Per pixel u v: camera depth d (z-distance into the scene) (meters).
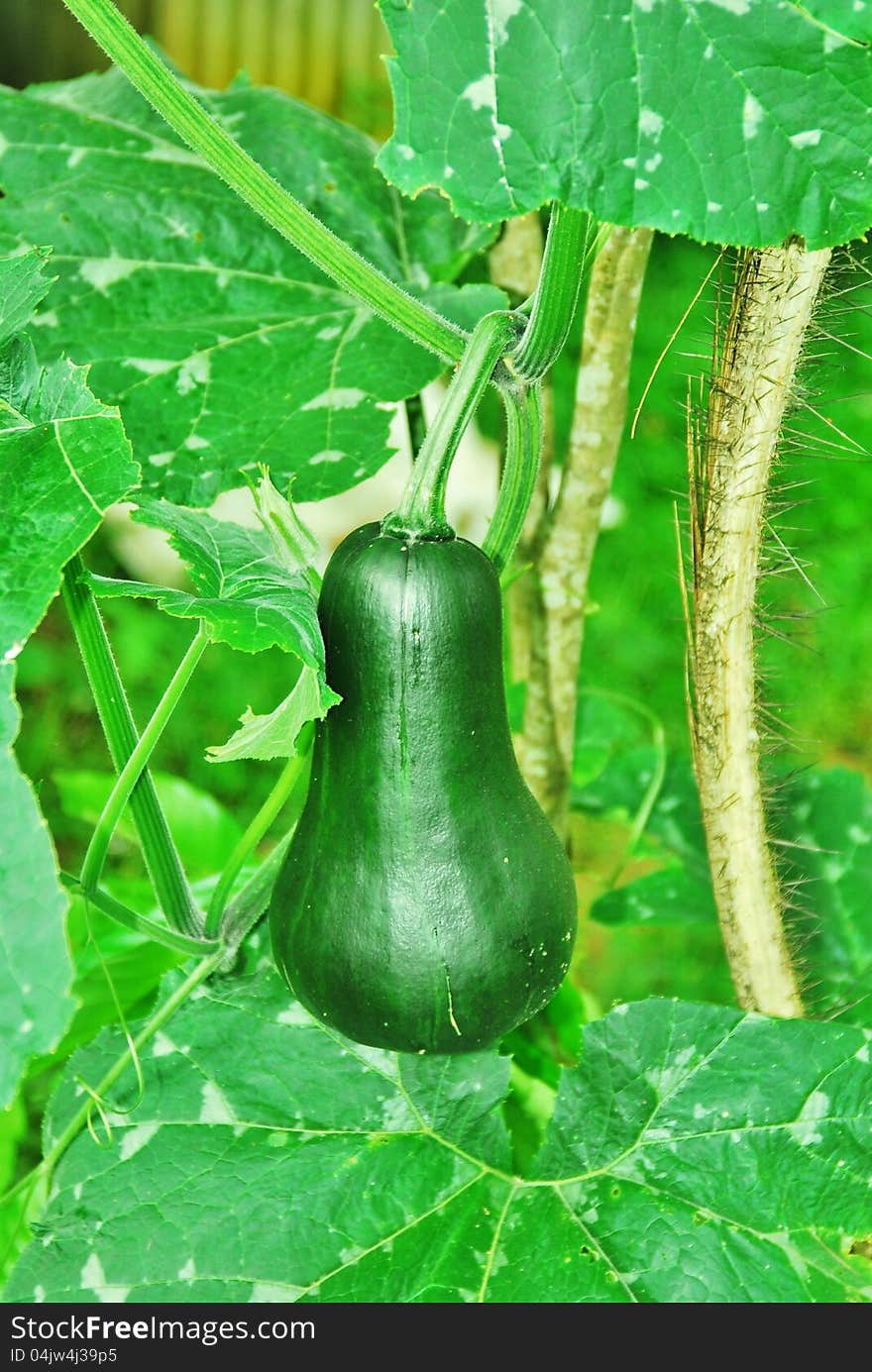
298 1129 0.85
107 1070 0.86
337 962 0.74
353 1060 0.87
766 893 0.87
